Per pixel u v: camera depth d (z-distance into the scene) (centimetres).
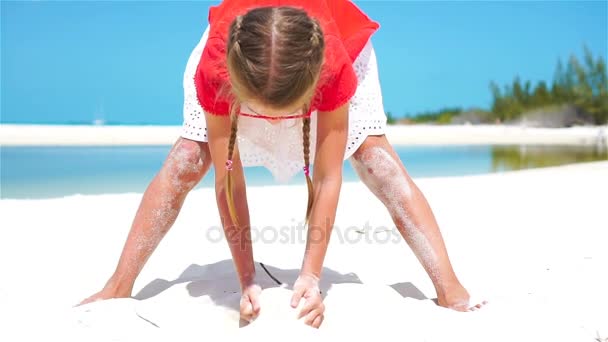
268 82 173
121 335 195
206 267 296
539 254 310
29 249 338
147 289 264
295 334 181
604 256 298
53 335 195
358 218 438
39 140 1833
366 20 243
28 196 654
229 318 217
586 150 1562
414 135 2412
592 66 3562
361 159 241
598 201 496
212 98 204
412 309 214
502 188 598
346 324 203
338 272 288
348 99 205
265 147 253
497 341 188
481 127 3541
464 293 233
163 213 240
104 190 709
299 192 583
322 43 180
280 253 333
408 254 326
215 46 203
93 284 271
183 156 237
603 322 203
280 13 177
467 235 369
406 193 239
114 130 2431
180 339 190
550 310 215
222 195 221
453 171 986
